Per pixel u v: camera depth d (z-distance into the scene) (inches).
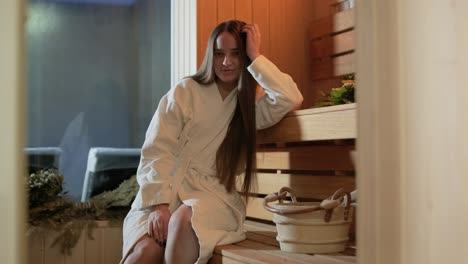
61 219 106.3
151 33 135.5
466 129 32.8
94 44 137.1
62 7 135.8
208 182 83.9
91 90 137.3
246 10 118.3
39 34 134.3
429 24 32.4
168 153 83.0
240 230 84.8
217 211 81.3
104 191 121.4
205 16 115.3
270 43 120.3
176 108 83.4
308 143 97.3
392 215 32.8
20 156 33.9
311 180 90.0
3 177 33.9
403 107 32.4
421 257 32.2
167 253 76.7
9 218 33.9
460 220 32.7
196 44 114.3
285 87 86.5
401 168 32.5
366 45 33.7
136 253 77.8
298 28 124.0
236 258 73.3
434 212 32.3
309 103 124.5
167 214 79.4
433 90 32.4
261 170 103.0
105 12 137.2
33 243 102.7
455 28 32.7
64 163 133.8
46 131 134.5
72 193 132.9
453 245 32.6
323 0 122.3
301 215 74.0
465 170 32.8
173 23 124.6
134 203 85.0
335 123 80.2
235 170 85.0
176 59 123.3
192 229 77.2
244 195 87.0
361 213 34.0
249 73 86.7
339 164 84.9
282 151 97.3
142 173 82.7
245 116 85.5
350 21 111.1
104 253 107.3
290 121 90.1
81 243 105.9
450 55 32.6
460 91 32.7
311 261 68.7
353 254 73.8
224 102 86.0
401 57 32.4
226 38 84.4
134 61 137.3
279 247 79.4
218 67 85.5
